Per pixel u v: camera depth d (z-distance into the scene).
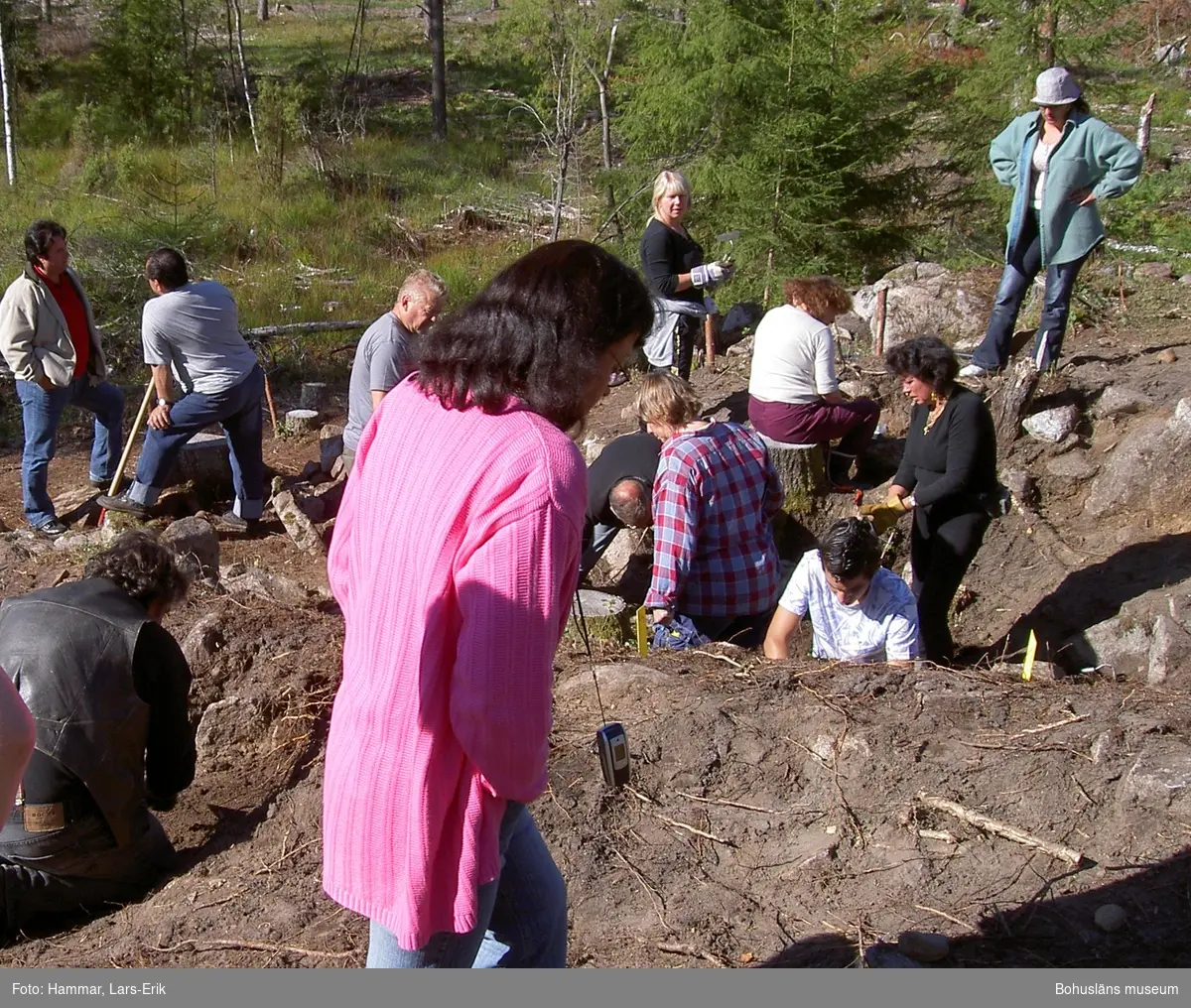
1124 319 8.46
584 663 4.32
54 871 3.46
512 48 18.50
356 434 6.20
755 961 2.76
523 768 1.78
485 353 1.85
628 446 5.80
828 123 10.73
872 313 8.63
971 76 11.62
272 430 9.21
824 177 10.68
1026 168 6.84
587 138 16.50
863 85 10.66
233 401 6.88
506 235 15.85
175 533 6.18
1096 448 6.69
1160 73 18.83
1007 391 6.81
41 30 24.58
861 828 3.15
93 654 3.47
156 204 14.98
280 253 14.10
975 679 3.80
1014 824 3.08
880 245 11.42
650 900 3.02
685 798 3.37
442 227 16.08
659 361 7.37
